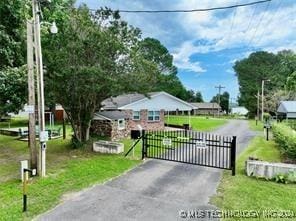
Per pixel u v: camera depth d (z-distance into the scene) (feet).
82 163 41.65
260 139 72.90
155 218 23.27
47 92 48.57
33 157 35.17
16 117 143.13
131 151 51.67
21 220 22.47
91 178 33.88
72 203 26.14
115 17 51.85
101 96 54.03
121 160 43.80
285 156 47.78
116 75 51.72
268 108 190.60
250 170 35.35
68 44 47.60
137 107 86.43
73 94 50.39
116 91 51.80
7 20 43.42
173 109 98.32
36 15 34.47
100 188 30.40
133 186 31.27
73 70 46.24
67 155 48.55
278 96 184.55
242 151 54.75
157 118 93.45
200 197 28.09
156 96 92.02
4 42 43.47
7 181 33.09
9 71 55.16
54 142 64.03
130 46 53.98
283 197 28.09
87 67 46.57
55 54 46.32
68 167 39.19
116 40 50.44
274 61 272.72
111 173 36.14
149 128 90.94
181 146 57.62
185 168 39.29
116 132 71.61
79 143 55.36
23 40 47.06
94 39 48.98
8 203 25.90
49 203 26.00
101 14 51.26
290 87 89.30
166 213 24.27
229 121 157.89
